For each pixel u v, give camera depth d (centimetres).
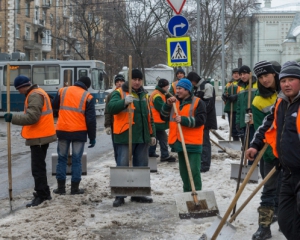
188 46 1097
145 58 4791
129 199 739
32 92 701
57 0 6350
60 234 561
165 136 1074
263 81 570
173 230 581
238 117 948
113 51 4728
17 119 687
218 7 4744
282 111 429
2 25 5375
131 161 701
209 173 926
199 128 664
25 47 5631
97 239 549
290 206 423
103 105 2934
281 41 7194
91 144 779
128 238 555
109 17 4478
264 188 542
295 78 413
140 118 715
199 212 612
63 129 763
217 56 4978
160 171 954
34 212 659
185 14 4262
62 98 770
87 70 2828
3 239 546
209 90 938
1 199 773
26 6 5678
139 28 4381
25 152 1393
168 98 663
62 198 739
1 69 2845
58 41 5800
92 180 874
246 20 5247
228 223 490
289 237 424
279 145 423
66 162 777
